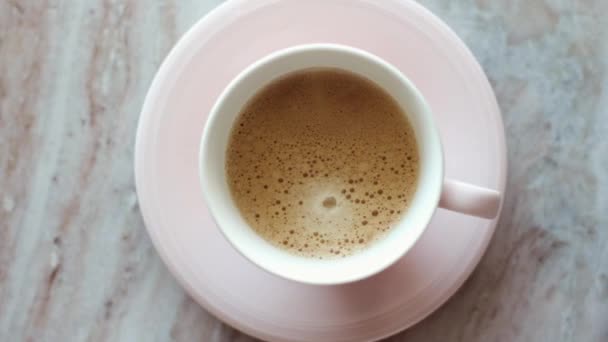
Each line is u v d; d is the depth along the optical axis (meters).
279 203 0.40
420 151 0.37
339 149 0.40
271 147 0.40
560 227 0.42
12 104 0.43
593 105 0.42
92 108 0.42
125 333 0.42
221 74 0.38
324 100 0.40
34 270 0.42
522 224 0.42
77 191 0.42
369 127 0.40
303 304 0.39
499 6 0.42
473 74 0.38
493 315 0.42
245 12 0.38
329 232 0.39
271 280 0.39
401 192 0.40
